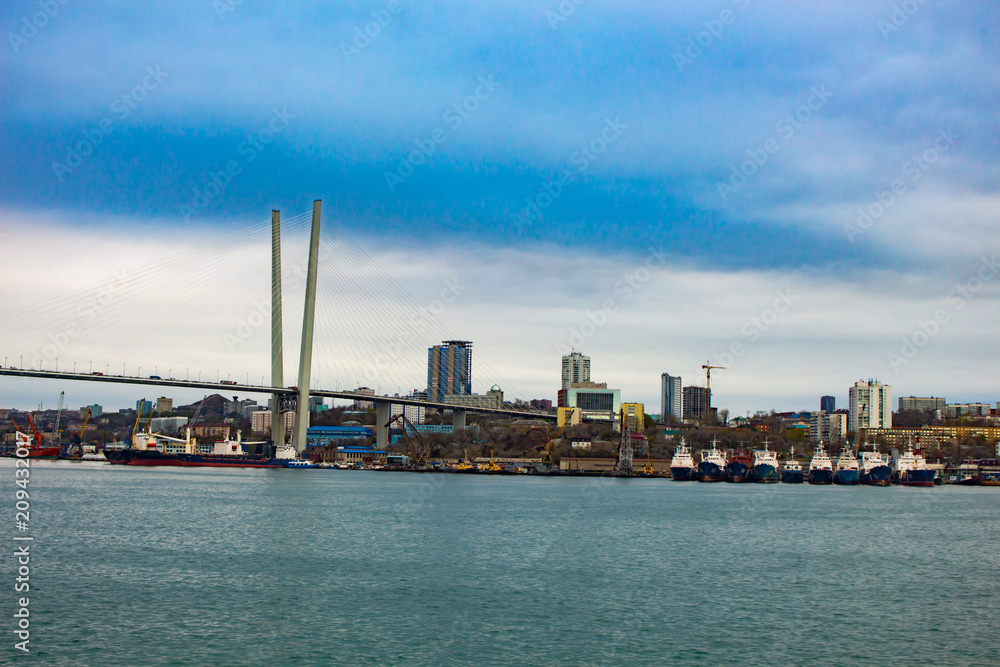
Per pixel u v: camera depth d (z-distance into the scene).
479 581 84.31
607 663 58.50
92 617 67.19
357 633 64.38
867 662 59.84
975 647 63.84
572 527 133.38
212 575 84.19
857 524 149.00
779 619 71.06
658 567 95.00
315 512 147.38
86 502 159.12
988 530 141.50
